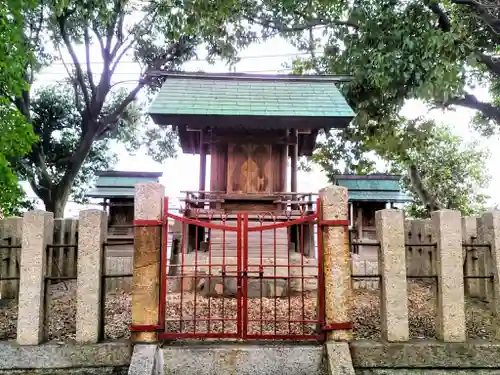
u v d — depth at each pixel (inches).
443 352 183.3
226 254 309.9
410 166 607.5
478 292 275.6
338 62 524.4
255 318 230.7
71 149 681.6
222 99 343.9
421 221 345.7
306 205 346.3
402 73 403.9
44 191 621.9
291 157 379.9
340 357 177.9
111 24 583.2
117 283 323.0
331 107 337.7
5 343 179.2
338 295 187.5
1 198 303.4
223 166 370.0
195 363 181.0
